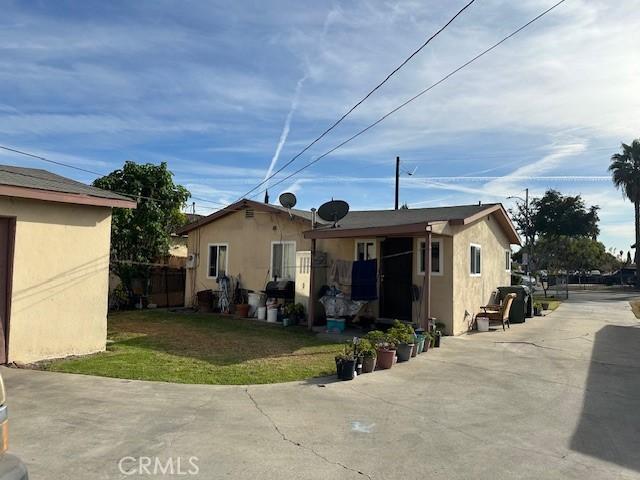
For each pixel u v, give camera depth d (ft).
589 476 13.70
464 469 13.99
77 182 33.58
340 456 14.66
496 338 39.14
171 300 63.52
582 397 21.84
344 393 21.77
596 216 127.95
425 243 39.81
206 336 37.42
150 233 56.49
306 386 22.86
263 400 20.29
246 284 53.83
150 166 57.21
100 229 30.48
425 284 36.47
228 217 56.34
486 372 26.53
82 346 29.30
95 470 13.15
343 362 24.29
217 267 56.85
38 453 14.12
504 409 19.86
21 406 18.49
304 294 46.70
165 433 16.03
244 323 46.14
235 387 22.25
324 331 40.98
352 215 55.31
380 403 20.36
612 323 50.08
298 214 50.70
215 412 18.43
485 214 46.52
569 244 141.08
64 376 23.48
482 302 49.21
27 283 26.71
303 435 16.33
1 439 9.01
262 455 14.55
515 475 13.66
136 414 17.88
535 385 23.84
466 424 17.90
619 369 27.68
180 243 71.92
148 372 24.62
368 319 43.24
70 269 28.76
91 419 17.17
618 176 130.21
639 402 21.24
